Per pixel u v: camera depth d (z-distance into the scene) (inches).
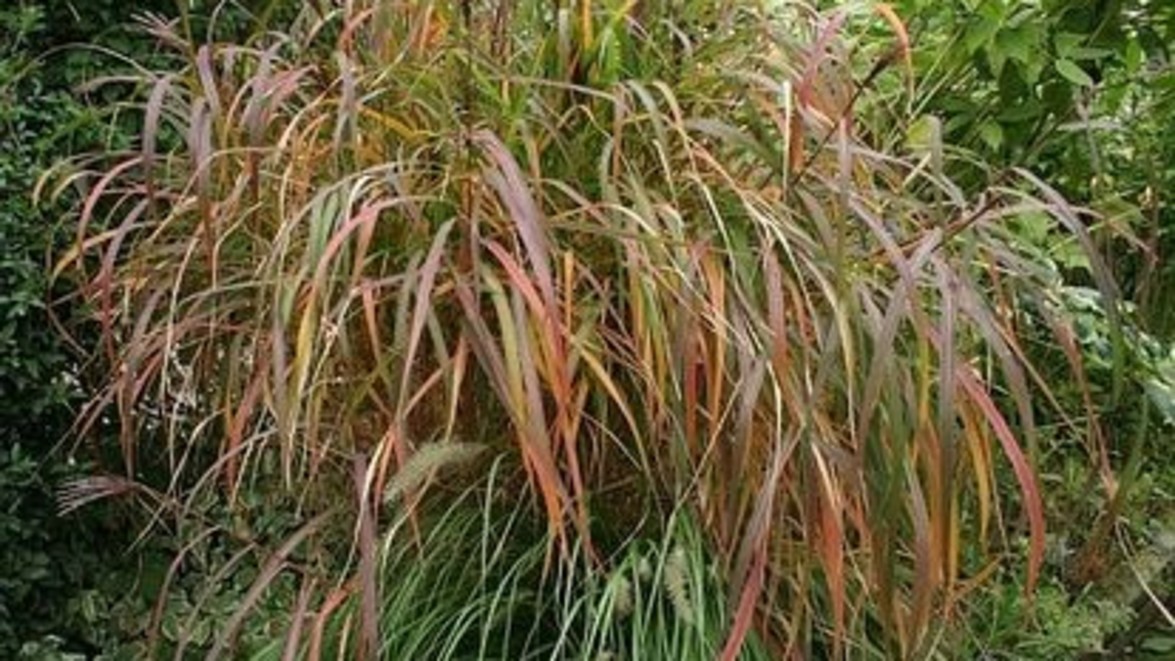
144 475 92.0
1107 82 96.0
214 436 83.1
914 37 91.3
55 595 94.1
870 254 62.3
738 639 54.7
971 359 65.6
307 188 65.0
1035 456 59.3
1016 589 78.9
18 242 87.6
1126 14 93.2
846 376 58.2
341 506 67.4
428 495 67.1
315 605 68.1
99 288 71.4
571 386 57.8
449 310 61.0
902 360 60.3
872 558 59.9
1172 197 96.7
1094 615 85.0
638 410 62.4
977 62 91.2
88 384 91.5
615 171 60.9
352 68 63.2
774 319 55.9
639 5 64.7
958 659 72.1
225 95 69.2
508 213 58.6
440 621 64.5
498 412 64.7
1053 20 90.7
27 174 87.7
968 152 79.4
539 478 56.8
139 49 94.5
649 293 57.6
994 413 58.5
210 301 67.5
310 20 73.5
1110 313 63.2
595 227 58.4
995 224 66.5
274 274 60.3
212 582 71.1
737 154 63.5
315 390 61.6
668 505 64.5
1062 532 86.0
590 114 62.1
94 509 93.6
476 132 58.8
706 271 58.1
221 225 65.7
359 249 56.2
